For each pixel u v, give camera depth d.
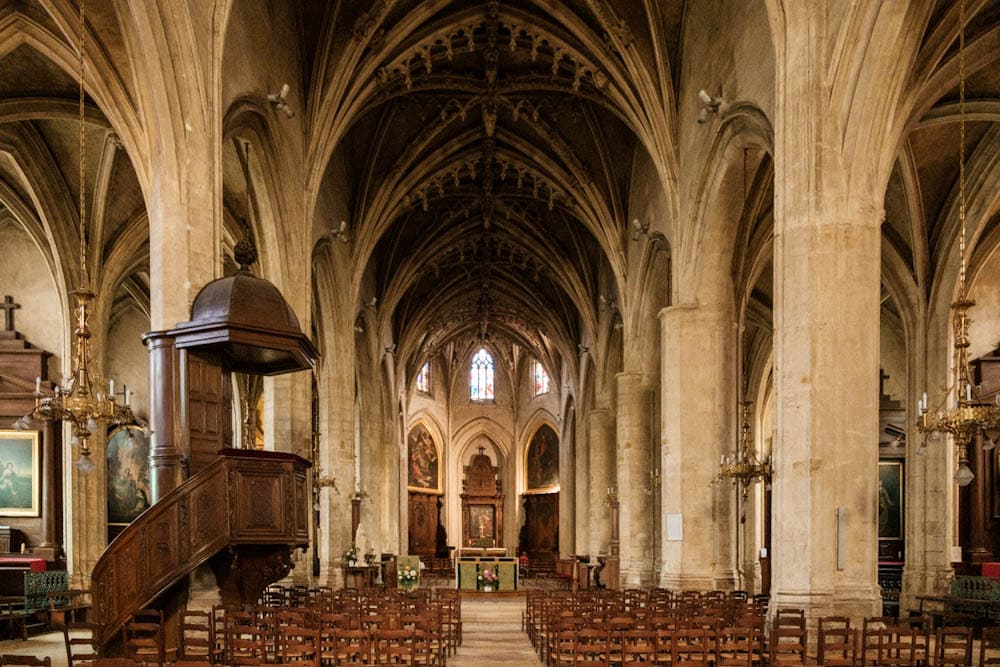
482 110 29.64
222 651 11.94
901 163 22.14
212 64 15.86
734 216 21.92
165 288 14.86
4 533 24.48
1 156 22.55
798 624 12.34
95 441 24.42
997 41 15.91
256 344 13.73
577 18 23.84
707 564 22.16
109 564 11.63
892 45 13.66
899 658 10.98
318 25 22.89
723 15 19.98
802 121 14.42
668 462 22.88
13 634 19.06
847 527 13.66
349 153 30.42
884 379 29.44
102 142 22.72
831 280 14.07
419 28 24.64
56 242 23.64
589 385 45.94
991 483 23.30
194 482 12.51
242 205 24.39
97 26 15.75
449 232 39.09
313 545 27.19
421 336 49.38
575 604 16.05
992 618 18.14
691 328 22.69
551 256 39.09
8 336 25.48
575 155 30.69
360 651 10.10
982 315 23.95
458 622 18.91
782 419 14.27
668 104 23.62
